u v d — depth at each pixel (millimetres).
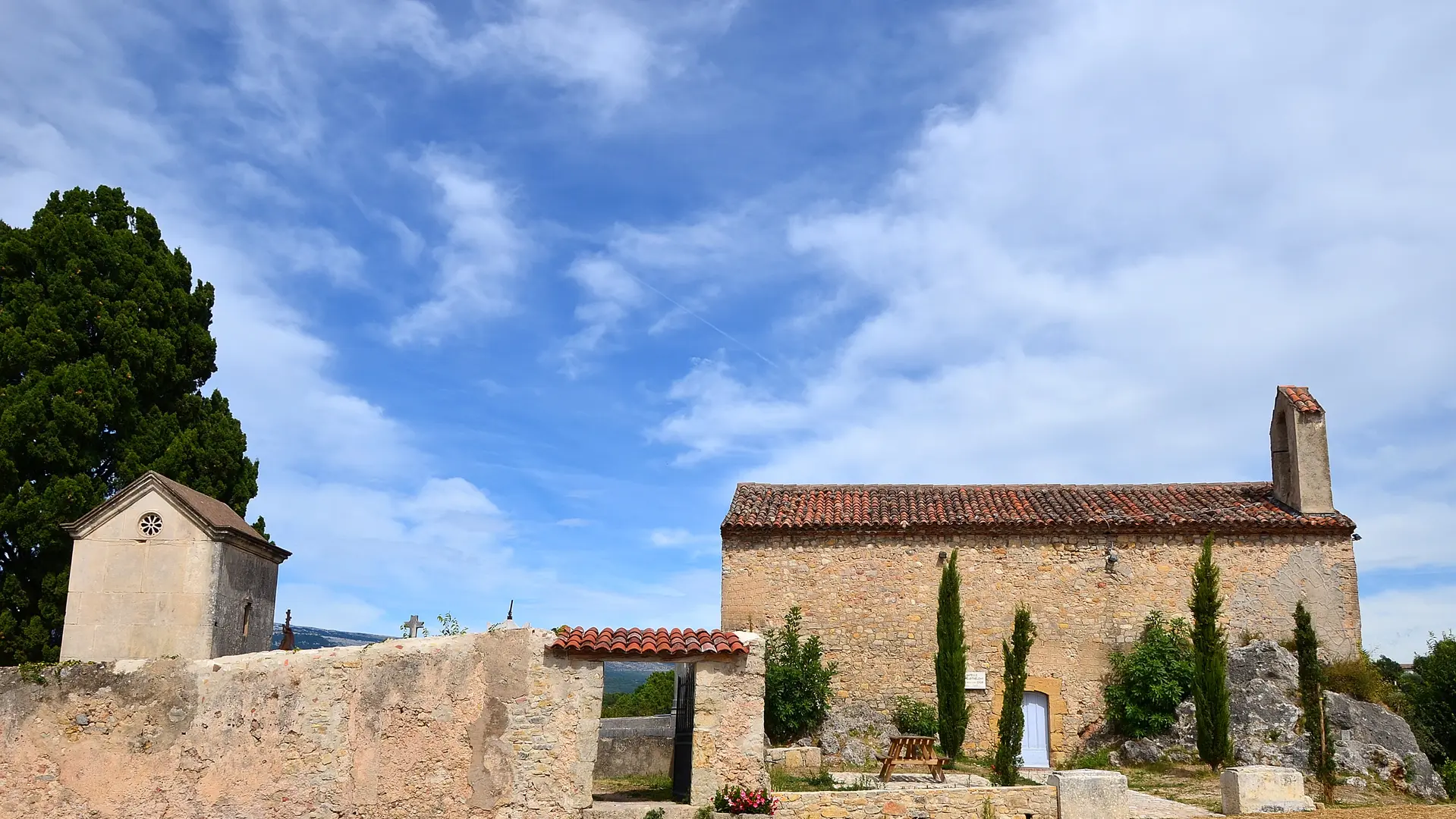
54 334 19891
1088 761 19734
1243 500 23062
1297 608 17297
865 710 21375
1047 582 21859
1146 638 21047
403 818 13477
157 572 15680
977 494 24234
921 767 18328
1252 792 14766
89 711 13453
